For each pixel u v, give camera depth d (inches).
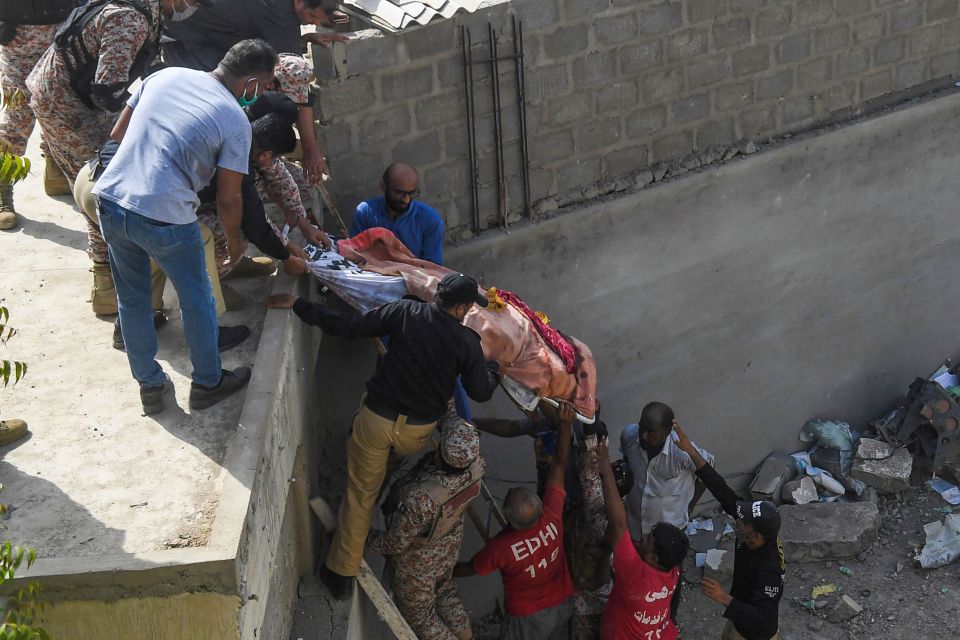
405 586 229.8
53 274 217.8
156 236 157.8
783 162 323.6
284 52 231.8
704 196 313.6
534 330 234.7
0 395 180.4
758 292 340.2
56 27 227.0
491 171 281.6
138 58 198.1
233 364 188.7
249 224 183.0
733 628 280.8
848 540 340.5
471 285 198.5
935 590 332.5
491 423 268.2
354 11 254.5
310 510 226.7
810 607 327.3
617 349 319.6
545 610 256.4
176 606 146.3
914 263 372.5
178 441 170.1
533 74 275.3
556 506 249.8
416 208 248.2
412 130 265.9
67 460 165.5
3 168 115.4
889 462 366.3
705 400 347.6
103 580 142.6
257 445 164.1
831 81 326.3
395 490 221.1
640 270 312.3
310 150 236.4
